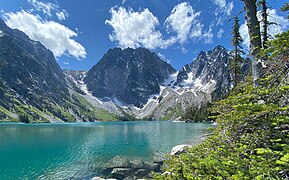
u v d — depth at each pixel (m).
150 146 44.78
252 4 7.34
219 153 4.81
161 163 29.72
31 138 64.31
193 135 59.09
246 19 7.51
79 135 74.31
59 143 52.97
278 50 4.12
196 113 136.88
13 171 27.64
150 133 77.44
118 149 42.53
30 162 32.47
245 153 4.26
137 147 44.25
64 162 32.28
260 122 4.53
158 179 5.28
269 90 4.48
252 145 4.38
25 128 112.75
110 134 78.31
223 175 4.00
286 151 3.55
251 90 5.46
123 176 25.38
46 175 25.97
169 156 5.96
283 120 4.01
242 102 5.30
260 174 3.47
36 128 113.62
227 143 4.95
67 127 127.50
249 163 3.99
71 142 54.88
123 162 30.95
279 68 4.39
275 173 3.35
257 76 6.36
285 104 4.27
